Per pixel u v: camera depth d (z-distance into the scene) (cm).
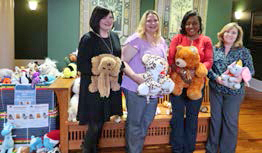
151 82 182
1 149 212
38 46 590
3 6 405
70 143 221
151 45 189
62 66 360
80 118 180
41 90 219
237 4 675
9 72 236
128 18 360
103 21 171
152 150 241
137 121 195
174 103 211
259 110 397
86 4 346
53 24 348
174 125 216
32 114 220
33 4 546
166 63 190
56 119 230
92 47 172
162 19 361
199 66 196
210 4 371
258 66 575
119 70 178
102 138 229
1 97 212
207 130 249
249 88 582
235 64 202
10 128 208
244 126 319
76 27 353
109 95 183
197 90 202
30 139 223
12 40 430
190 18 197
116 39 187
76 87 227
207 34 377
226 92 210
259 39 566
